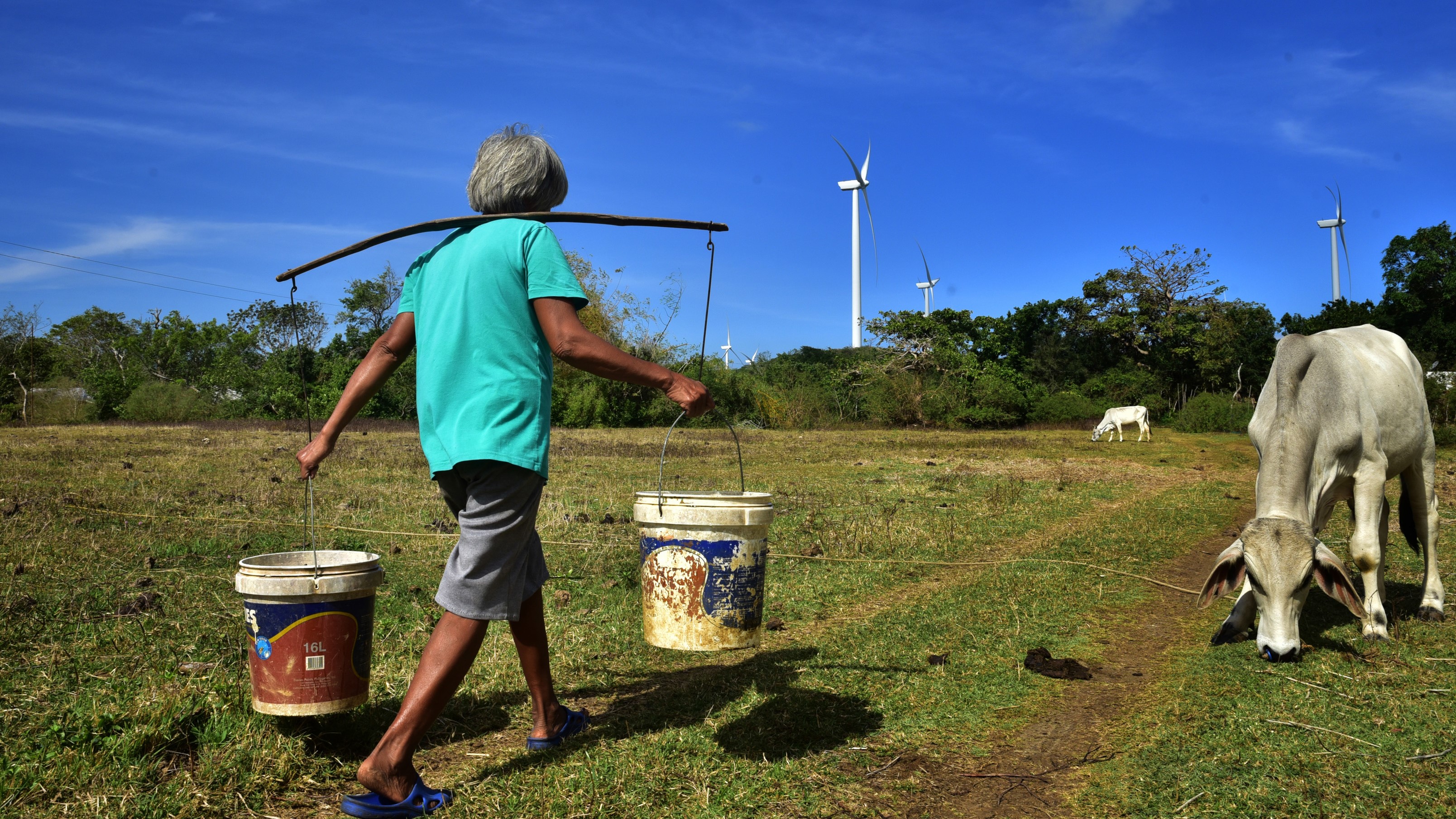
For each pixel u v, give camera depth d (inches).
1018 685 141.6
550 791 98.7
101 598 177.3
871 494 407.8
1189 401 1302.9
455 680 94.5
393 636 159.5
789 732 120.4
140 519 277.1
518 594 98.2
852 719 126.0
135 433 849.5
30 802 91.7
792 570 229.9
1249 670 148.9
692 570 98.2
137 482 382.0
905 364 1536.7
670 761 108.7
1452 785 103.3
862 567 234.2
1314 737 118.3
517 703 128.8
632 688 139.0
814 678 143.2
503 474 94.6
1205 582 157.0
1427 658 153.8
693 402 97.6
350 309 1752.0
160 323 1984.5
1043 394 1526.8
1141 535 292.5
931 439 980.6
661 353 1349.7
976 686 140.6
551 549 251.1
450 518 301.0
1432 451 191.9
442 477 97.9
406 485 400.8
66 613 165.9
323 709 99.9
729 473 508.7
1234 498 404.2
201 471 442.6
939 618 181.9
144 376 1547.7
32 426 1074.7
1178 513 348.5
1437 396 1010.1
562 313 96.0
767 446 799.7
